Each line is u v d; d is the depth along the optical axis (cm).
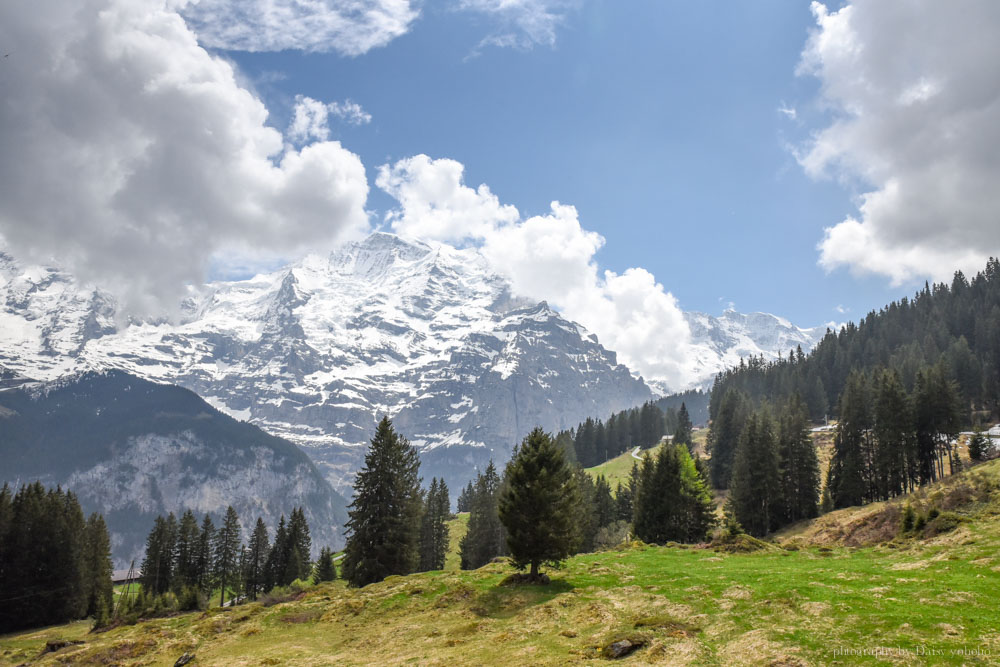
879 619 3228
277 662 4316
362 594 5903
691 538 9250
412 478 8862
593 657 3441
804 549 7138
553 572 5878
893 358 19338
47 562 11344
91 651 5422
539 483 5531
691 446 19975
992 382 16125
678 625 3709
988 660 2595
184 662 4725
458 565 14025
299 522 14788
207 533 14838
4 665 5956
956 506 6238
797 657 2964
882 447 10438
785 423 12331
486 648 3897
